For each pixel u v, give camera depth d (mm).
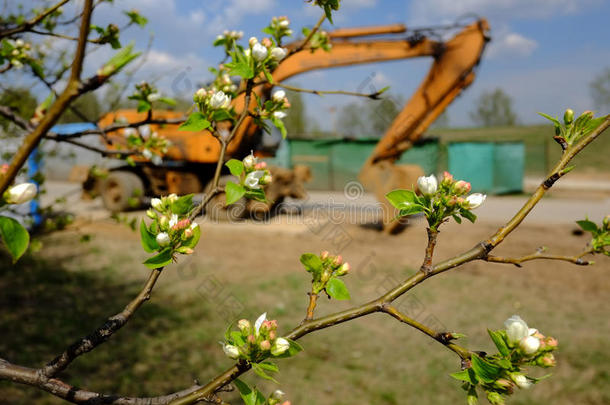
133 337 5453
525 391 4555
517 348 738
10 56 1775
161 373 4656
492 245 852
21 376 836
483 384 734
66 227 3121
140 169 11219
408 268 8555
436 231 852
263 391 4457
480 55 9875
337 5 1246
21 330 5312
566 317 6426
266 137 9039
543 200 19031
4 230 559
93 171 3377
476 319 6273
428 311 6559
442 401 4375
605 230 983
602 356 5203
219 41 1661
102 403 824
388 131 10586
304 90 1389
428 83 10172
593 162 35688
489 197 20062
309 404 4227
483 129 58719
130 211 11352
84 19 508
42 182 2959
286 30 1367
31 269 7734
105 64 519
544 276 8289
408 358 5238
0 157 2289
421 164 14609
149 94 1762
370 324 6172
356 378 4773
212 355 5109
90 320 5812
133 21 1595
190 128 973
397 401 4367
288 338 835
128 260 8602
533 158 35625
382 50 9945
